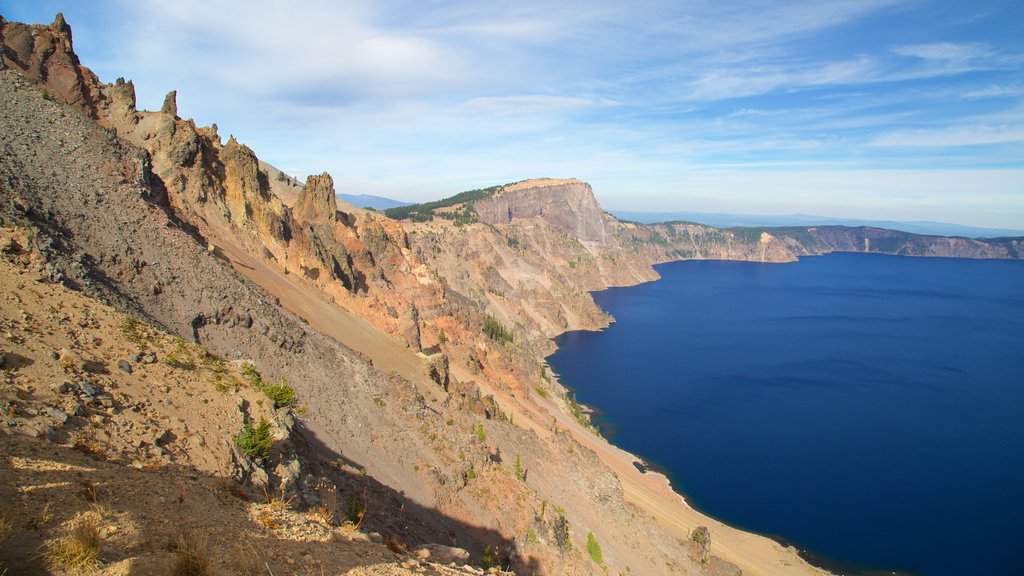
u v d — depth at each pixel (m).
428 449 66.12
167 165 96.25
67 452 20.97
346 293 119.12
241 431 30.08
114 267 55.47
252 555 18.00
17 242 41.09
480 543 55.94
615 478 99.44
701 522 115.50
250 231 104.69
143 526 17.61
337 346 75.38
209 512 20.62
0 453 18.81
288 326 69.38
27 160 58.59
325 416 60.97
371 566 20.53
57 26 95.56
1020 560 107.69
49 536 15.30
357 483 47.53
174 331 54.75
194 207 96.50
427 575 21.36
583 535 78.25
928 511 124.88
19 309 29.97
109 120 97.81
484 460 71.06
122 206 63.12
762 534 115.25
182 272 62.38
